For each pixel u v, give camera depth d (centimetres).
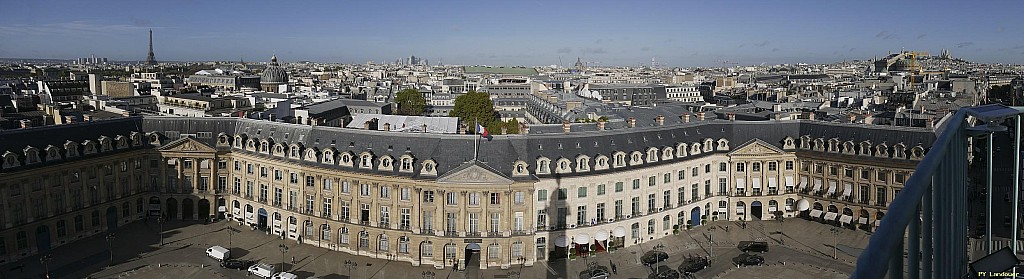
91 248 19312
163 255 18838
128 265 18012
